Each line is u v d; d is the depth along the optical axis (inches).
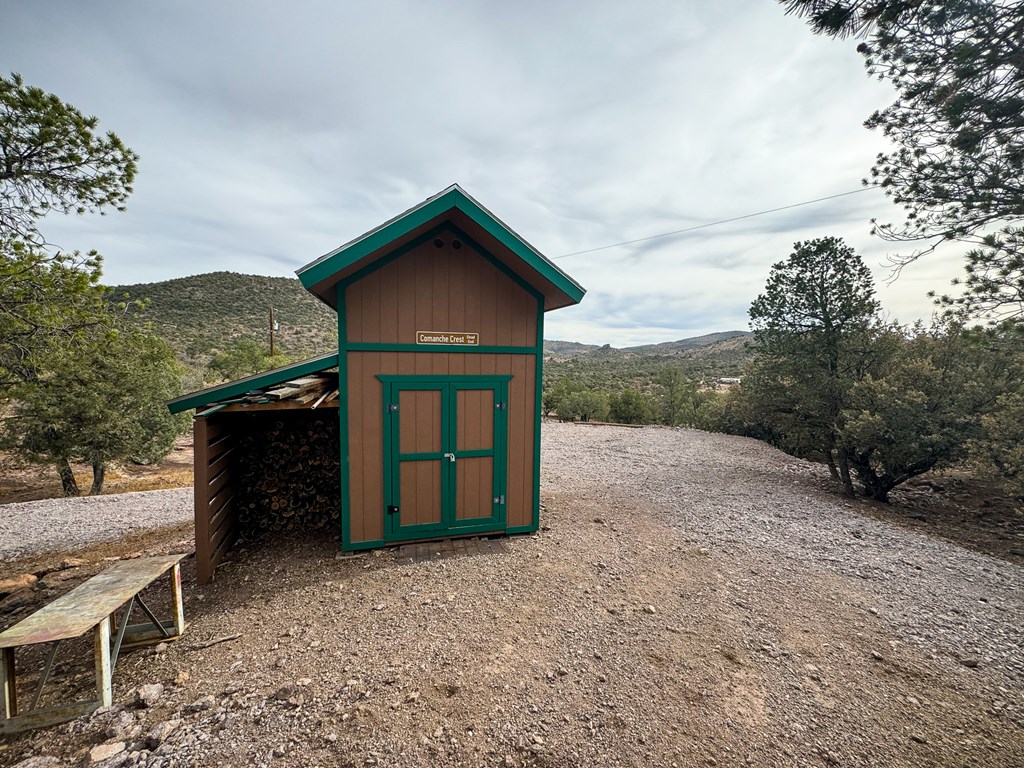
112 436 464.8
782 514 275.7
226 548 202.5
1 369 254.4
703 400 877.8
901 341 355.3
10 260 224.4
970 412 303.4
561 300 217.8
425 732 97.0
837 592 171.3
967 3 130.5
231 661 123.4
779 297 392.5
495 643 131.7
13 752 91.8
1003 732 100.7
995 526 293.7
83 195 241.0
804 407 383.2
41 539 253.8
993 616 155.9
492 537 218.8
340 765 88.3
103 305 264.8
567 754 92.0
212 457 183.6
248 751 91.0
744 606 157.9
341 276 183.3
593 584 171.9
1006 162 149.9
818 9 145.4
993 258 162.9
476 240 202.4
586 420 892.0
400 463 201.0
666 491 325.7
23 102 209.9
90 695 111.8
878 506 328.8
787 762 91.3
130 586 119.4
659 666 122.3
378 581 172.6
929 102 155.7
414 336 197.3
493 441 213.5
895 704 109.5
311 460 232.2
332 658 124.1
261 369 1101.7
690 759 91.5
